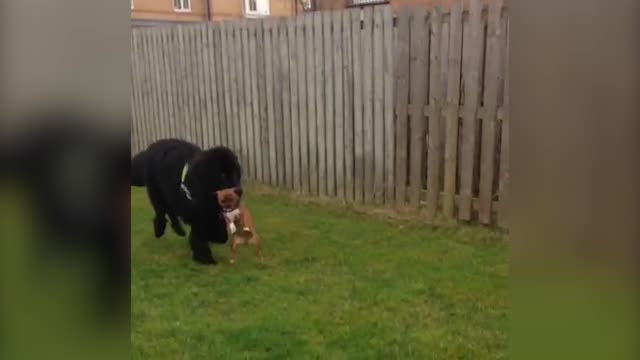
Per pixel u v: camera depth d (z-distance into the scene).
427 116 5.10
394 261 4.21
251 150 6.95
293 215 5.59
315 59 5.91
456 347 2.93
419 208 5.32
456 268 4.01
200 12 17.11
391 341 3.02
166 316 3.41
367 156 5.65
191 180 4.17
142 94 8.45
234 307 3.53
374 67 5.40
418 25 4.98
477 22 4.57
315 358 2.86
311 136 6.16
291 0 19.41
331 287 3.78
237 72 6.85
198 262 4.36
